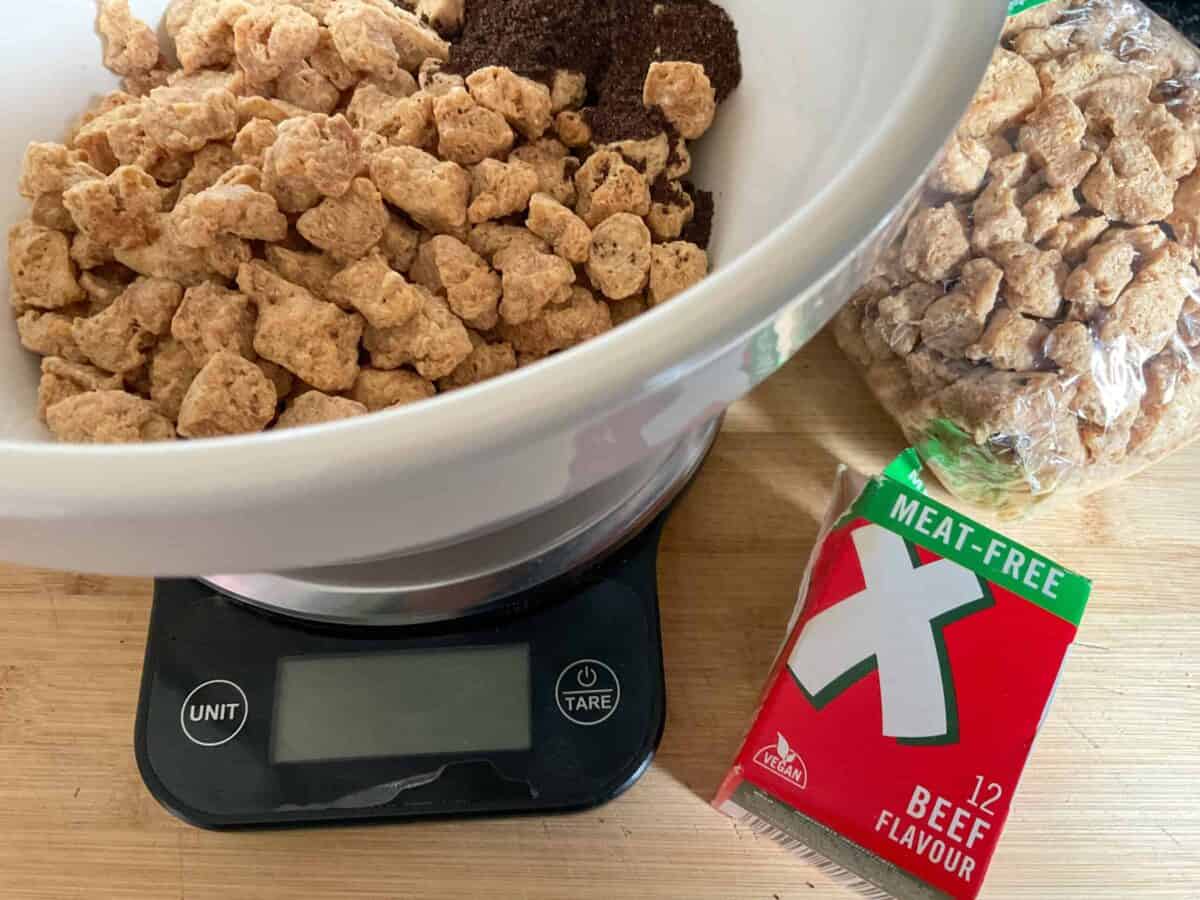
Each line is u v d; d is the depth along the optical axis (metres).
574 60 0.39
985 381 0.38
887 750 0.33
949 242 0.39
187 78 0.39
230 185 0.34
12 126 0.37
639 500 0.37
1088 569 0.38
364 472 0.21
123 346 0.35
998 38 0.25
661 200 0.38
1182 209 0.39
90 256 0.35
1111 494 0.39
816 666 0.34
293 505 0.22
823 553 0.36
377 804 0.34
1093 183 0.39
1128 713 0.36
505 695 0.35
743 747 0.33
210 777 0.34
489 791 0.34
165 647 0.35
